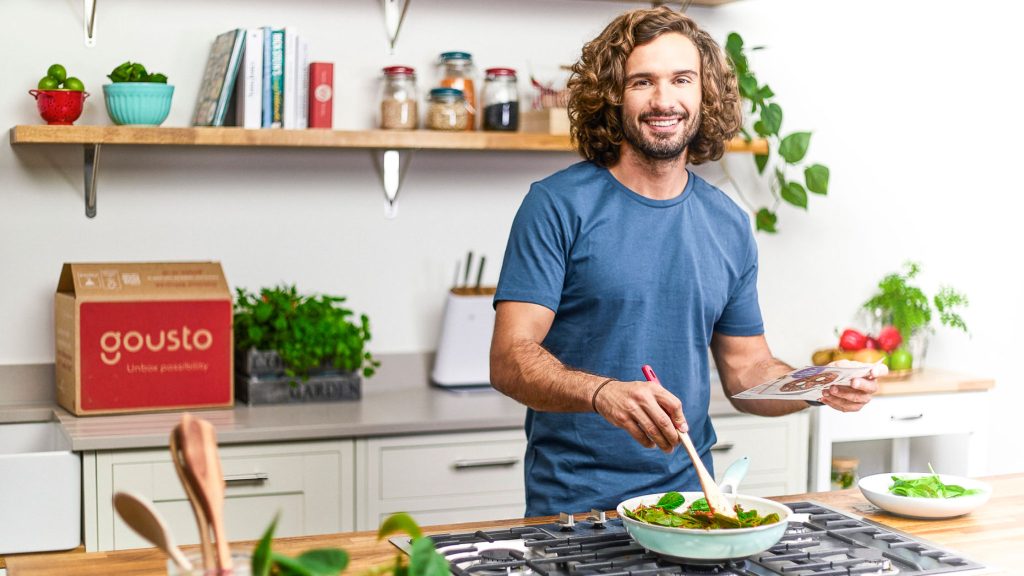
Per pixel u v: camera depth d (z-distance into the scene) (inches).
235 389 116.3
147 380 105.7
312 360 112.0
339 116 121.4
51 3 111.0
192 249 117.3
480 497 107.5
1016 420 144.5
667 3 132.0
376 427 102.8
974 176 144.9
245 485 99.6
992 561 57.2
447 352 122.4
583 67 77.8
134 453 95.8
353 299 123.3
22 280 112.1
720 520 56.0
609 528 62.8
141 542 96.4
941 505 65.4
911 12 141.1
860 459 140.9
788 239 138.6
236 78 110.6
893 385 121.6
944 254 144.7
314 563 39.2
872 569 54.0
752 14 135.5
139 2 113.7
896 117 141.6
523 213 75.0
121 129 104.1
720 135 81.3
